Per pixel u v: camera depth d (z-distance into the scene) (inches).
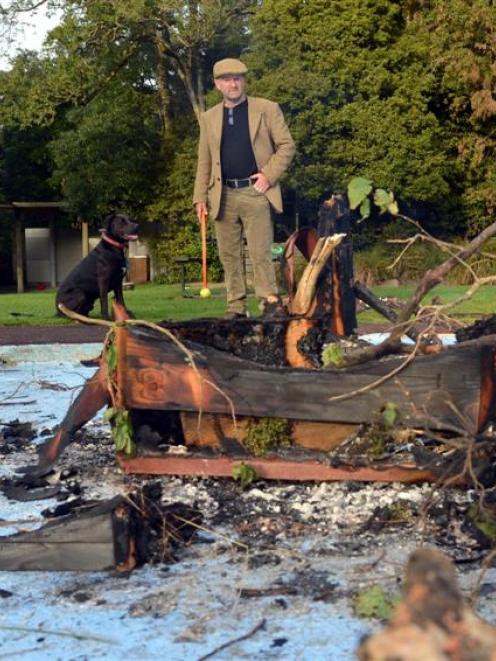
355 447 150.4
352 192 134.7
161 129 1371.8
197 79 1251.2
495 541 124.0
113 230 488.4
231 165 288.5
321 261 171.8
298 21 1096.2
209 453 156.3
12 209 1296.8
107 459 182.9
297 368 151.0
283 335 164.7
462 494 146.1
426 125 1073.5
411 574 54.5
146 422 163.3
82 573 121.3
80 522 121.3
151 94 1334.9
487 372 143.7
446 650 49.8
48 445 165.2
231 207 290.5
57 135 1362.0
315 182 1048.2
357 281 204.5
